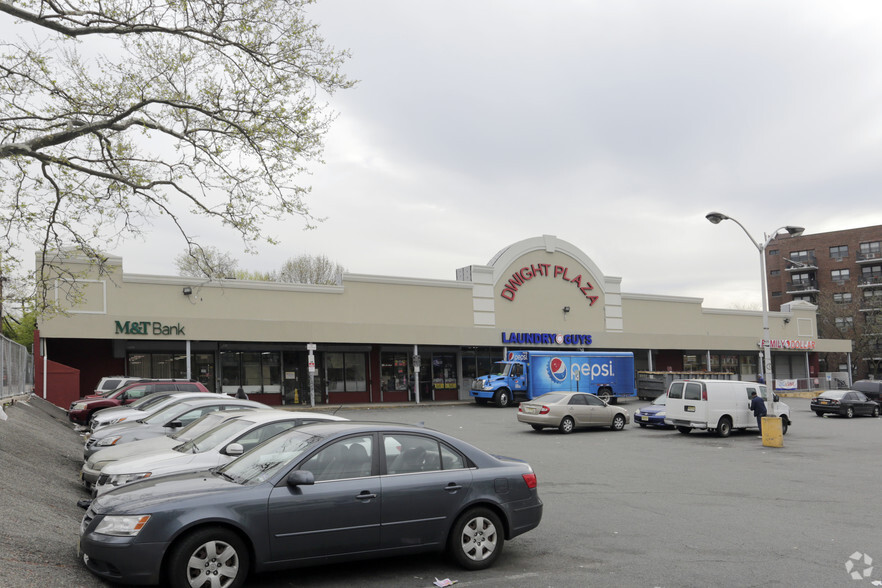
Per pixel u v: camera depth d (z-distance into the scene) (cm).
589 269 4778
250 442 898
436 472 695
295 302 3622
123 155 1372
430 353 4231
